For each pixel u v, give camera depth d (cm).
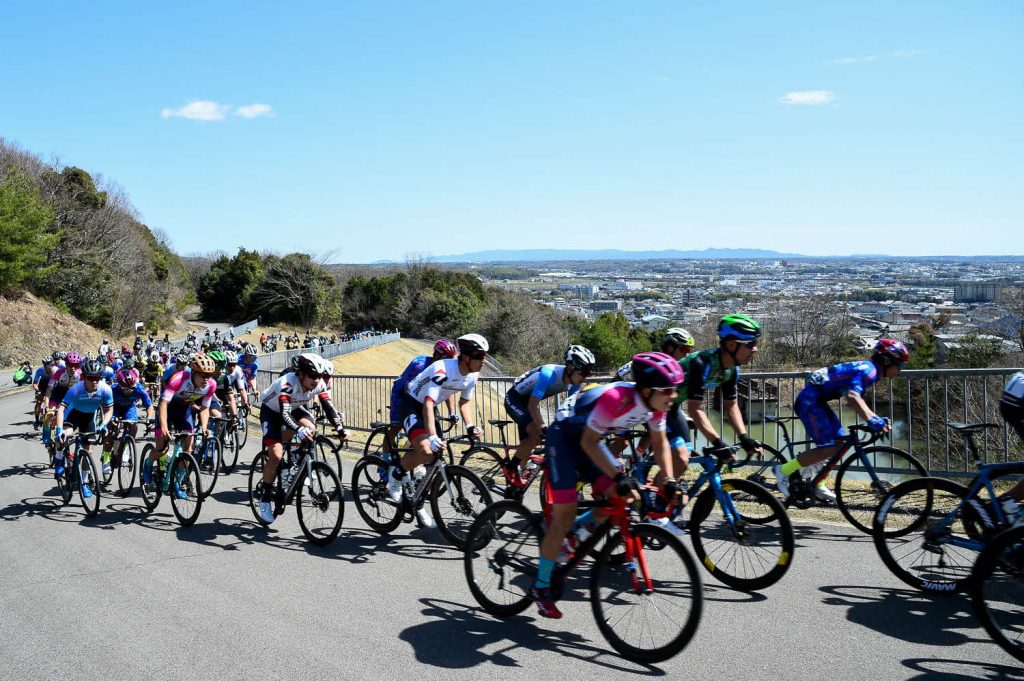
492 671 380
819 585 474
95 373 750
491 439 1056
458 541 596
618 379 567
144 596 505
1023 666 363
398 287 6838
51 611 482
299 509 632
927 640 394
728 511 481
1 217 3572
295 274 6950
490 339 5956
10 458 1106
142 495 754
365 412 1287
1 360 3284
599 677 370
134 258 4928
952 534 456
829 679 355
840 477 615
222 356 904
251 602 487
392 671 383
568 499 407
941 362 2867
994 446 890
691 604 371
